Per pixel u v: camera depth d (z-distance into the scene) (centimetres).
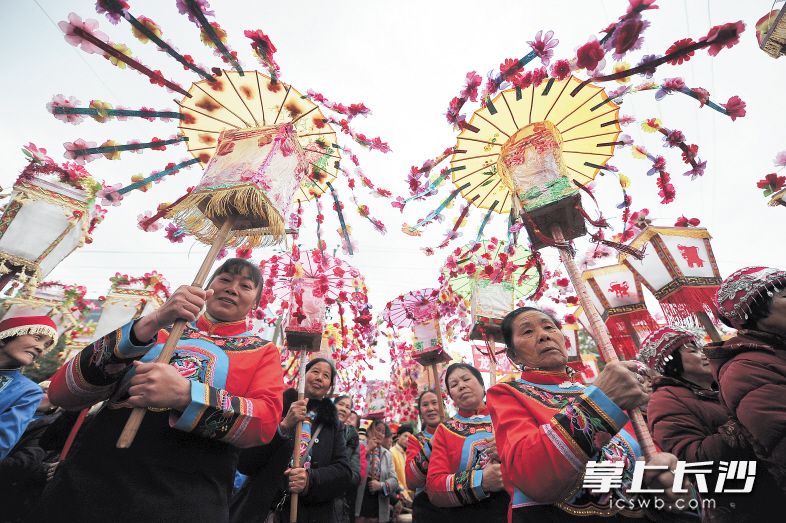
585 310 182
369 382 792
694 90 220
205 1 190
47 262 290
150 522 123
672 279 332
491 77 227
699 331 312
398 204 292
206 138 237
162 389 129
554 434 122
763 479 159
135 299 452
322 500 298
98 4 186
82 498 124
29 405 241
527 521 146
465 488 242
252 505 230
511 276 402
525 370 193
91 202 308
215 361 163
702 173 254
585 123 248
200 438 143
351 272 426
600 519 139
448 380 322
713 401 206
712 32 183
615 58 191
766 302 189
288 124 214
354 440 398
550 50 205
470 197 295
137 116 223
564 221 221
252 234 200
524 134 242
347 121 239
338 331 557
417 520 300
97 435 139
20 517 272
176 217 199
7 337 246
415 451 336
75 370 143
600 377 131
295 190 212
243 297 193
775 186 305
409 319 512
